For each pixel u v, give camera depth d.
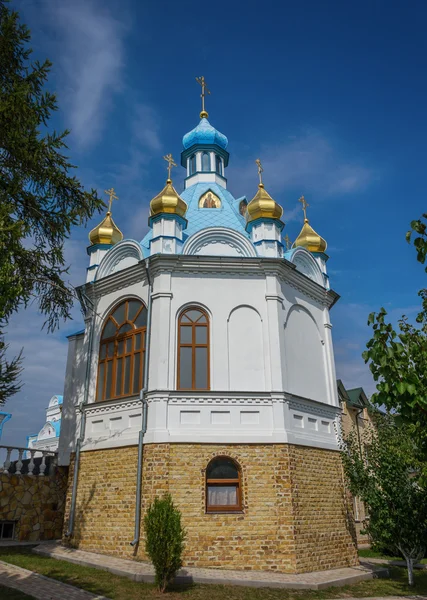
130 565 13.81
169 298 17.20
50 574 12.92
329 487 17.19
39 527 19.06
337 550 16.42
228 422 16.08
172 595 11.71
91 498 16.73
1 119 14.82
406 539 15.42
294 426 16.88
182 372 16.69
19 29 15.87
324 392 19.44
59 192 16.86
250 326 17.38
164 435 15.49
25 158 15.12
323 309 20.98
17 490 18.89
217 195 22.48
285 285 18.61
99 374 18.73
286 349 17.72
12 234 12.56
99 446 17.14
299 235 22.48
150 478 15.17
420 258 7.77
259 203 19.06
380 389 7.68
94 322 19.45
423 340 8.23
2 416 21.92
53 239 16.70
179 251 18.16
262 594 12.44
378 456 16.41
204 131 26.91
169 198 18.50
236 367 16.81
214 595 11.98
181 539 12.41
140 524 14.98
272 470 15.46
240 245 18.56
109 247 21.00
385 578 16.19
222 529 14.71
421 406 7.40
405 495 15.66
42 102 16.05
